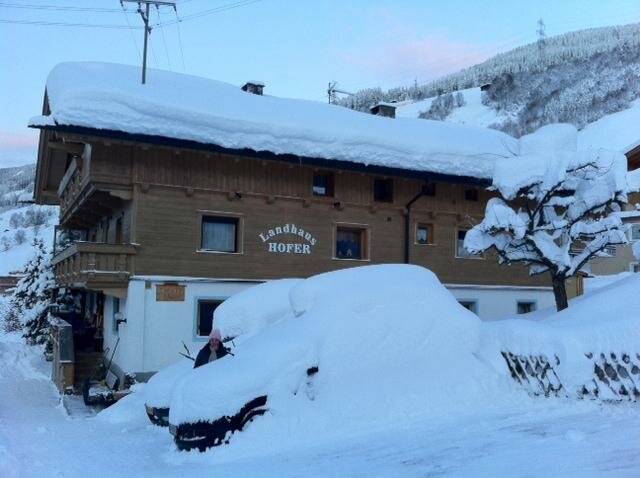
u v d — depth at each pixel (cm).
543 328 941
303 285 979
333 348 881
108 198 1827
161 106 1641
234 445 784
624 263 4256
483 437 747
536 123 11131
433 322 962
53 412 1365
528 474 595
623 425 744
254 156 1736
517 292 2286
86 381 1430
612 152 1410
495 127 11688
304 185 1908
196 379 832
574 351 889
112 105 1579
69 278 1877
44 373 2083
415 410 862
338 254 2011
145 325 1647
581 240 1683
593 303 1062
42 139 2472
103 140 1594
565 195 1532
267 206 1853
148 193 1684
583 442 688
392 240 2067
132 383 1603
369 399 857
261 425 801
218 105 1819
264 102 2061
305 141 1814
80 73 1791
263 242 1836
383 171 1925
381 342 914
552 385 902
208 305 1753
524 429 768
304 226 1908
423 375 909
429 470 642
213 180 1767
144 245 1669
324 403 840
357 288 956
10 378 1948
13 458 822
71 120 1522
